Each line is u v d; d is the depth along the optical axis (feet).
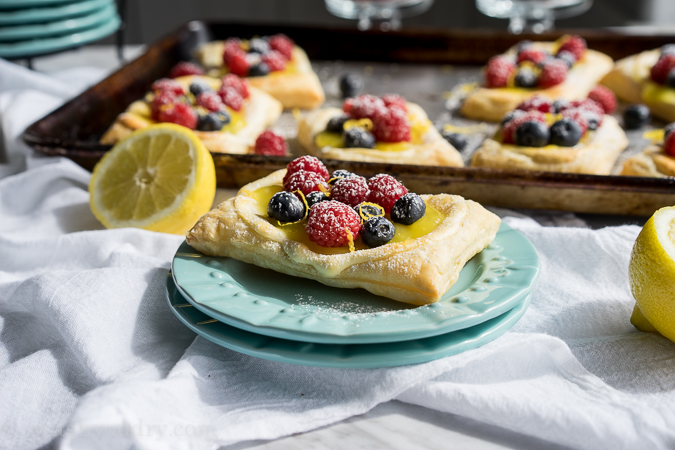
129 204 1.46
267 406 1.07
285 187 1.30
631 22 3.84
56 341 1.23
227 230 1.23
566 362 1.09
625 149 1.88
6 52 2.06
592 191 1.48
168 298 1.16
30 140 1.65
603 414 1.01
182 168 1.44
